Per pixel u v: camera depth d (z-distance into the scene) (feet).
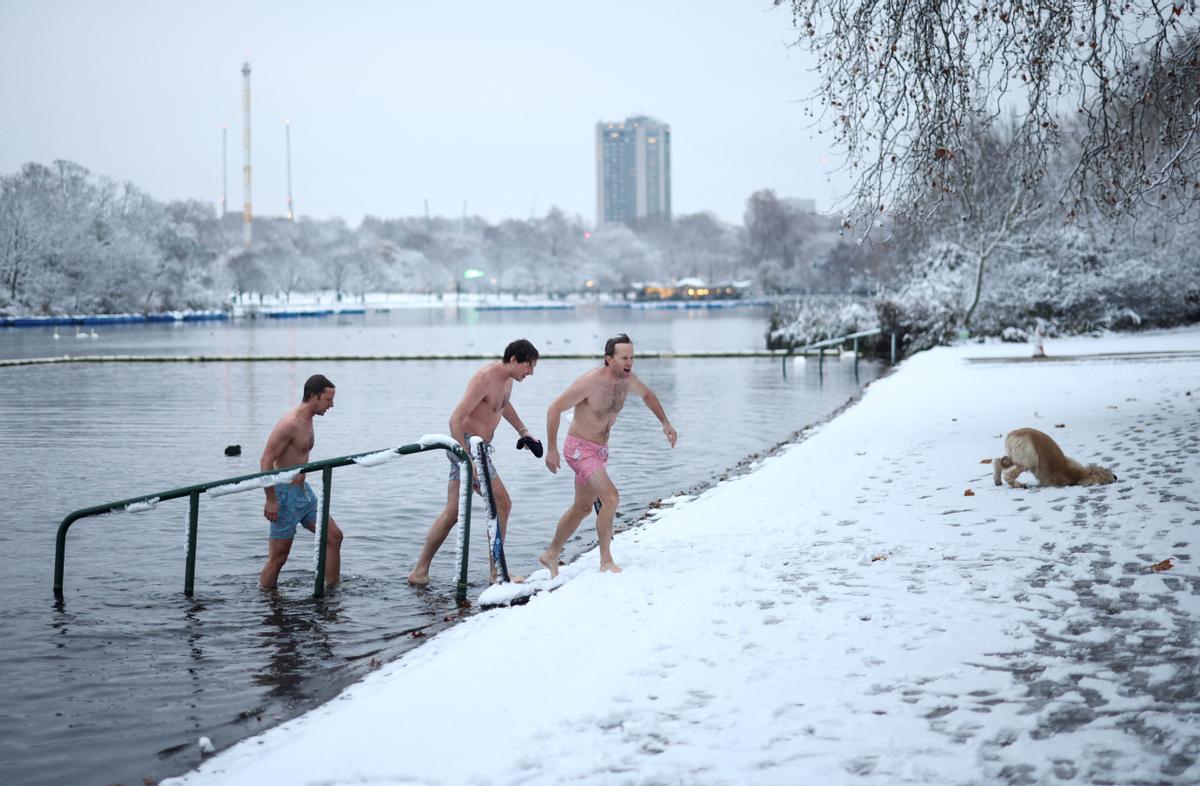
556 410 26.12
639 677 18.37
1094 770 13.84
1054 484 33.55
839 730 15.58
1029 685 16.93
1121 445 40.98
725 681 17.93
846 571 25.11
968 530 28.68
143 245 364.58
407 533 35.99
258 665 22.89
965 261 135.44
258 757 16.57
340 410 77.61
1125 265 130.82
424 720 16.81
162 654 23.70
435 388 97.09
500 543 27.27
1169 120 36.94
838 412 69.46
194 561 28.48
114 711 20.38
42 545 34.55
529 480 45.91
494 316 385.29
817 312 148.56
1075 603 21.29
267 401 85.76
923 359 107.55
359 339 211.82
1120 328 137.49
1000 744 14.85
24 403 84.48
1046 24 36.86
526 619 22.26
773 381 101.65
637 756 15.07
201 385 101.81
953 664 18.16
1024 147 39.60
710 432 63.26
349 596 28.22
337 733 16.43
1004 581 23.22
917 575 24.31
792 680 17.78
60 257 336.70
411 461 51.70
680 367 122.11
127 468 51.31
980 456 41.65
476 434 28.60
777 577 24.90
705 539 30.12
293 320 351.87
